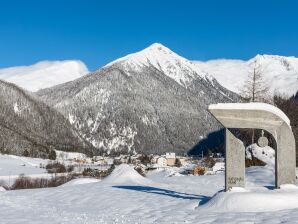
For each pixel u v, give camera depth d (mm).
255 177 33062
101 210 17703
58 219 15391
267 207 14867
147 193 22812
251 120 17312
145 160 134125
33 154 167500
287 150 17391
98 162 152625
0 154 140625
